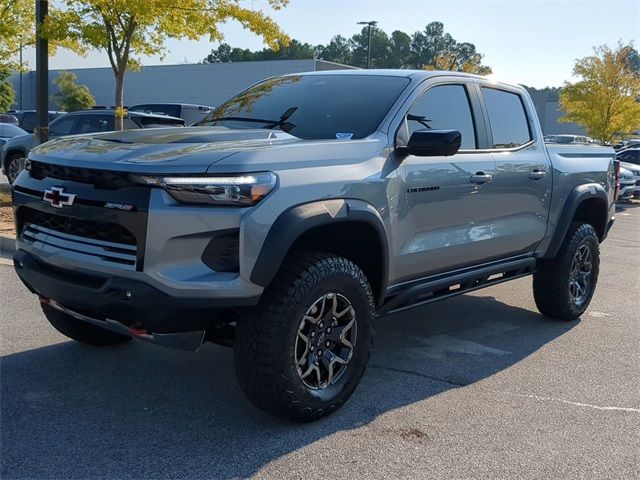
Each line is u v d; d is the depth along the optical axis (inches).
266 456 137.6
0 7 459.5
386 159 164.7
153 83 2150.6
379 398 170.2
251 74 1980.8
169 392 168.4
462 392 176.7
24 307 233.9
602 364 203.5
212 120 198.7
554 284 240.2
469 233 193.3
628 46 1171.3
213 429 148.8
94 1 415.2
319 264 145.4
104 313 138.7
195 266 132.0
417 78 186.9
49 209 144.1
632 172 775.7
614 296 298.7
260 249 133.6
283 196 138.0
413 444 145.7
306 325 146.8
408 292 175.9
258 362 139.8
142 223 130.3
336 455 139.3
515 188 208.4
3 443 139.6
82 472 129.2
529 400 173.0
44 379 174.1
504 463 139.1
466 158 190.5
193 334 139.1
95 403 160.9
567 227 235.5
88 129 517.0
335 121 175.8
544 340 226.7
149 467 131.8
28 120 804.6
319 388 151.2
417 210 172.6
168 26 470.0
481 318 252.7
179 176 130.0
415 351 209.8
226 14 460.8
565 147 244.4
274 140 154.0
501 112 216.1
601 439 151.9
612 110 1179.3
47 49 422.6
